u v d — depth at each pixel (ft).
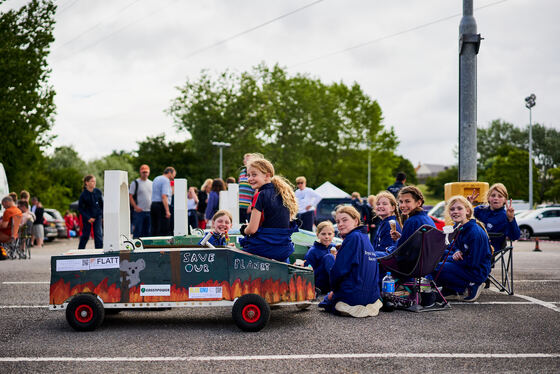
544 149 233.76
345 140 237.45
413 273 21.35
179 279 17.97
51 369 13.93
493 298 24.45
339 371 13.55
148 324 19.39
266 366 14.02
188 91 188.14
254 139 191.72
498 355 14.88
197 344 16.38
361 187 236.63
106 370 13.79
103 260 18.17
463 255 23.66
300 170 220.23
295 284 18.51
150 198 42.27
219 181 41.65
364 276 20.51
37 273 34.12
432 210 77.66
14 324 19.40
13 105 102.12
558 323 19.06
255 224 18.57
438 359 14.55
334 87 240.53
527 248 65.77
